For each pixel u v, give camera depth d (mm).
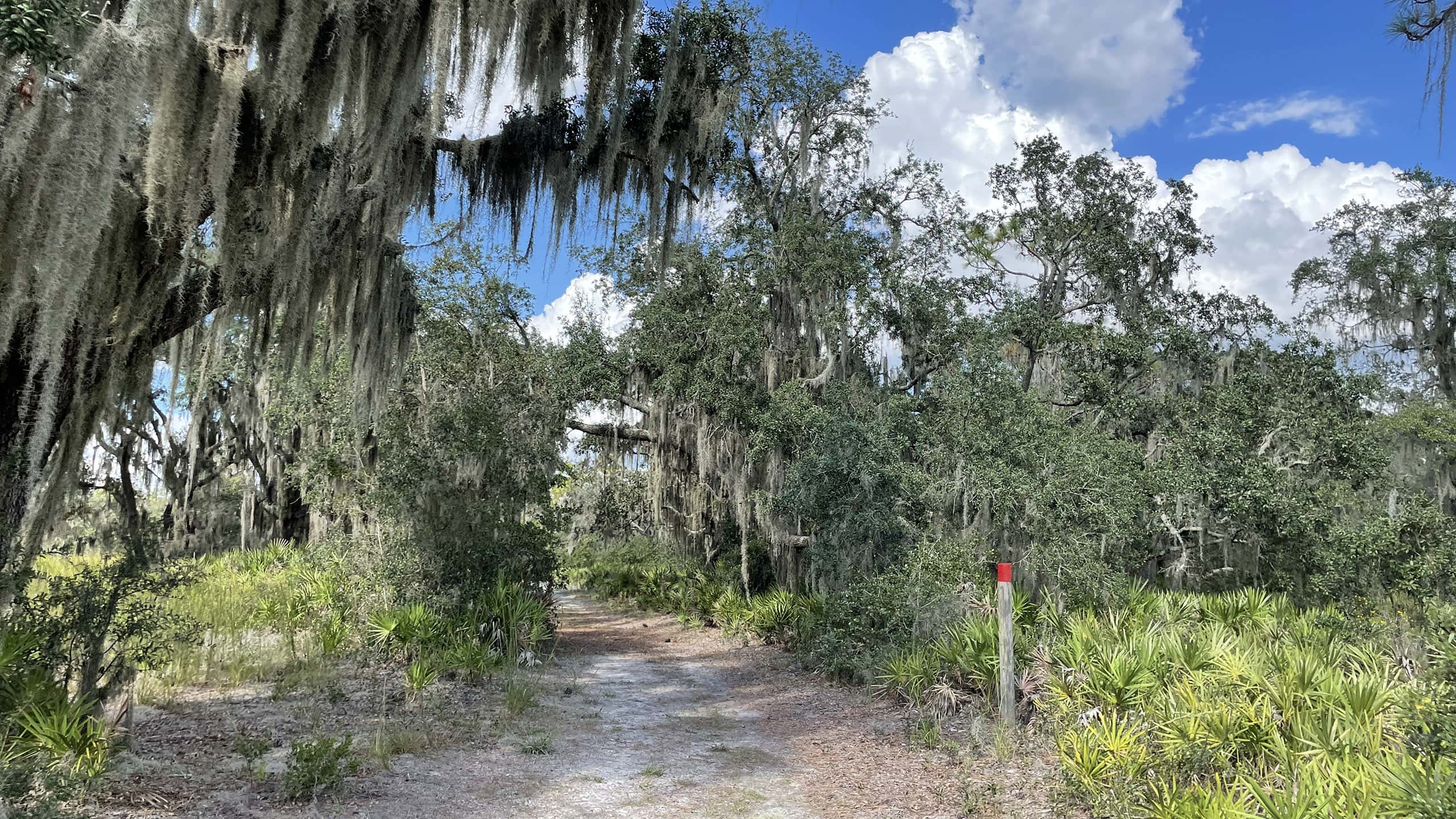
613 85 10430
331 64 7855
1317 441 15703
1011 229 24109
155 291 7902
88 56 6090
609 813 5797
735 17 12047
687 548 19547
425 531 11875
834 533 12461
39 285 5965
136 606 7059
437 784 6199
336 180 8664
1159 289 22500
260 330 11141
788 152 19031
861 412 14242
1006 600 7582
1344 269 23766
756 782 6590
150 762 5844
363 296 10578
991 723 7699
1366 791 4270
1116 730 5848
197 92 7160
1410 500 13836
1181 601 10812
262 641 10883
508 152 11297
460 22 8812
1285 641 8016
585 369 16094
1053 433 12406
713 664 12789
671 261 16750
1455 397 21281
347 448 13984
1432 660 5344
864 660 10289
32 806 4480
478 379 14742
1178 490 14656
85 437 7613
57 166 5906
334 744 6629
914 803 5969
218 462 24469
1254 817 4453
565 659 12766
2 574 6242
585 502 22344
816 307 16641
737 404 15398
